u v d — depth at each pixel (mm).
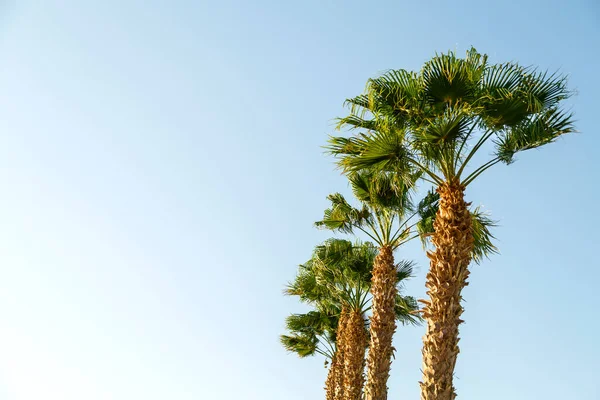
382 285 12586
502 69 8500
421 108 8750
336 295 17781
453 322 7762
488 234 10617
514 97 8156
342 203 14758
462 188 8570
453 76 8242
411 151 9055
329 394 20031
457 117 8219
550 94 8391
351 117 9594
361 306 15867
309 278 18938
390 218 13320
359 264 15680
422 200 13477
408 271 16094
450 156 8703
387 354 11984
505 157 8820
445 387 7488
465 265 8070
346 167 9281
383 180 12336
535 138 8523
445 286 7887
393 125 9180
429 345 7734
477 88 8633
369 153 8984
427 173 8891
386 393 11789
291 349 21281
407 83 8977
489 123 8492
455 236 8180
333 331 20703
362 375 14898
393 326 12312
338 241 15578
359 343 15227
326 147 9359
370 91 8898
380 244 13227
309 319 20469
